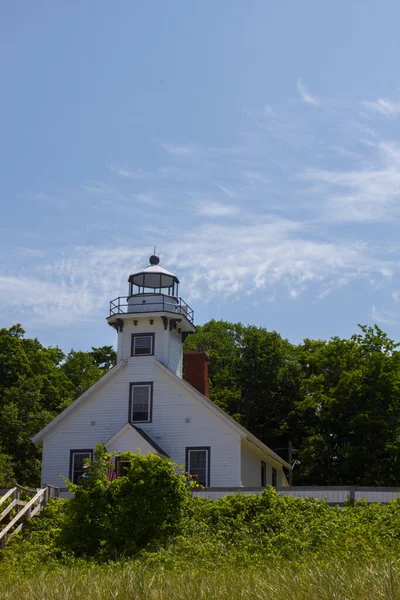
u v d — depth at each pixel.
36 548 22.36
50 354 62.16
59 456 38.09
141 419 37.94
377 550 19.75
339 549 20.12
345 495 28.08
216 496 29.22
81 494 23.20
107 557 21.75
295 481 52.97
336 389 49.06
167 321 39.84
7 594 13.52
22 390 49.06
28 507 24.52
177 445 37.19
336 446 50.75
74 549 22.45
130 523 22.98
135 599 12.38
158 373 38.44
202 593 12.35
